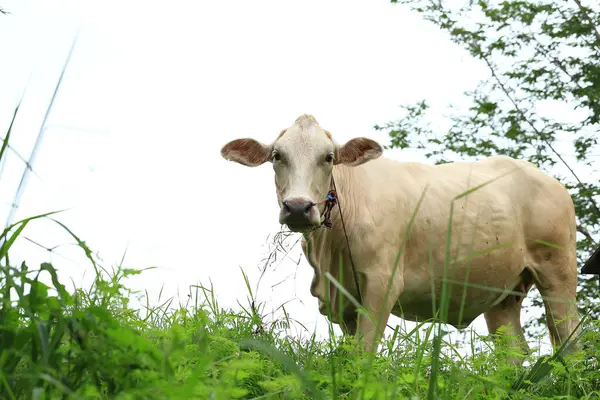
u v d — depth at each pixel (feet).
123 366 8.09
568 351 15.38
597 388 14.97
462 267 24.53
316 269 22.25
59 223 8.51
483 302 25.70
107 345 8.21
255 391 11.59
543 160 53.06
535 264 26.40
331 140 22.22
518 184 26.45
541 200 26.48
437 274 24.13
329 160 21.26
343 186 22.33
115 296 9.55
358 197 22.66
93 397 7.89
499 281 25.57
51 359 7.92
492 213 25.23
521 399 11.82
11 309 8.66
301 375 7.70
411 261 23.91
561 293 26.30
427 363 12.96
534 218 26.30
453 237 24.32
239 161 22.54
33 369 7.76
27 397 7.85
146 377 7.97
